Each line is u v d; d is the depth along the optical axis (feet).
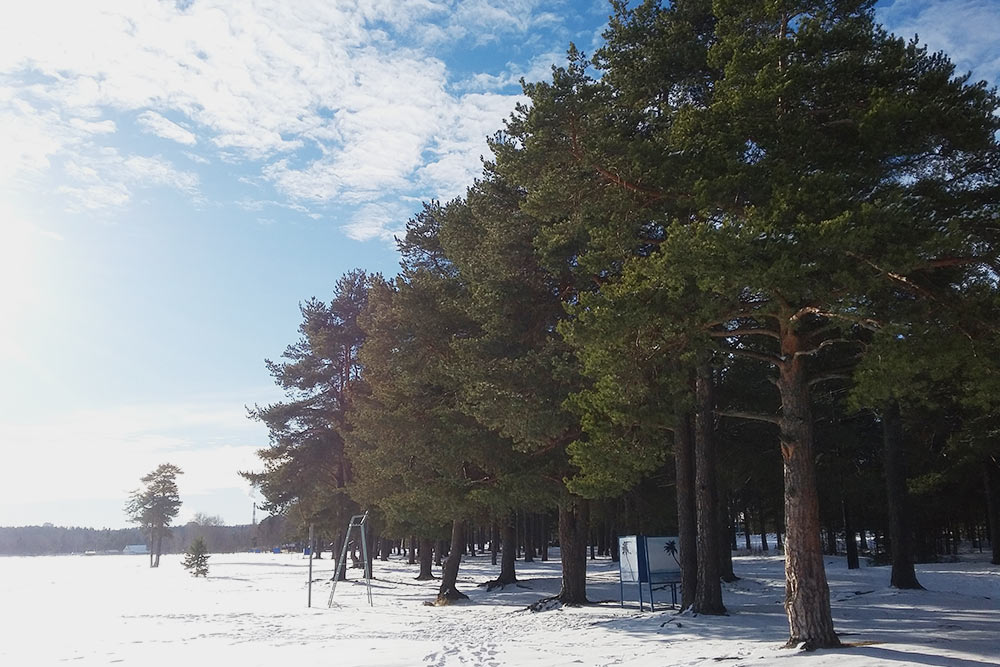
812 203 34.76
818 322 49.90
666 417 44.14
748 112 39.99
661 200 46.68
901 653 35.88
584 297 42.34
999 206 38.45
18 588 176.96
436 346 89.10
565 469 75.05
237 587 160.35
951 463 89.45
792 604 40.29
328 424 172.35
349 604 104.99
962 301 36.81
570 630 57.72
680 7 61.21
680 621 56.18
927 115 36.86
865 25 42.83
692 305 41.24
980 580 79.51
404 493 95.91
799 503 41.11
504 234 73.46
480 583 132.36
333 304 178.60
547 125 47.93
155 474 376.68
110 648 64.69
